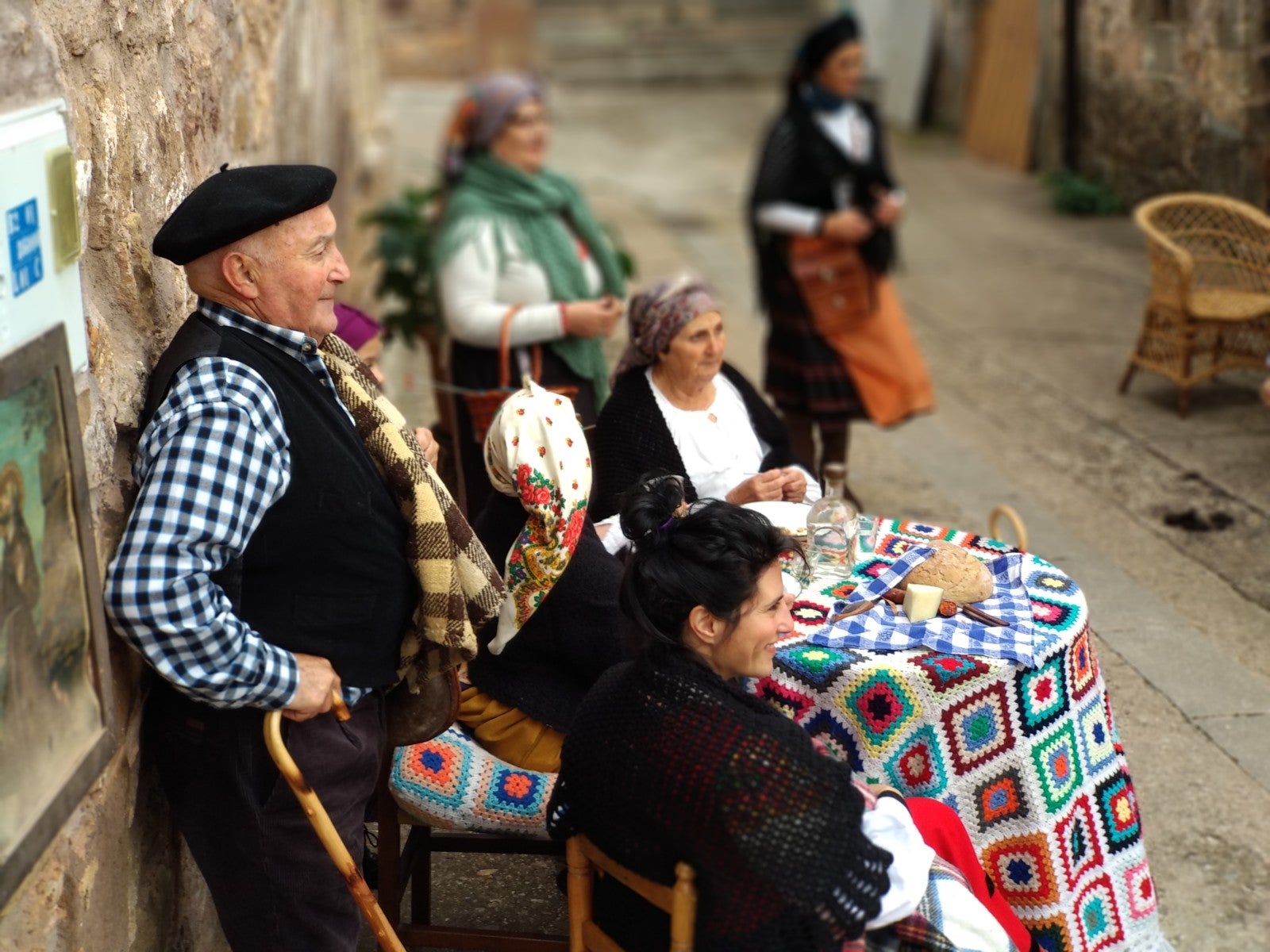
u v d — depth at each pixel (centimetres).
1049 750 253
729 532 209
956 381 661
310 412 216
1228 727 354
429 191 620
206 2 339
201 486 198
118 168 229
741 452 338
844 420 512
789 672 254
